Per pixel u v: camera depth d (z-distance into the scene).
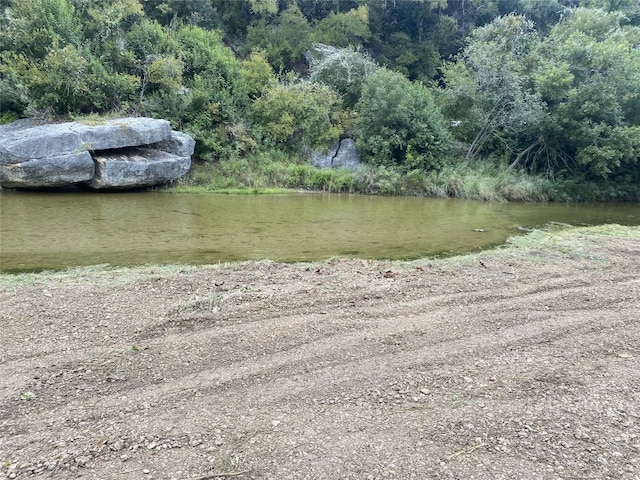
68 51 15.02
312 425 2.86
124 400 3.07
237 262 6.93
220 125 18.61
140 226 9.54
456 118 22.52
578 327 4.51
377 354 3.84
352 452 2.60
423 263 6.99
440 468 2.48
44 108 15.48
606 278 6.24
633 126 18.58
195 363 3.59
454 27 34.94
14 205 11.53
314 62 23.77
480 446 2.67
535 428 2.85
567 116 19.03
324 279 5.91
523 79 20.11
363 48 30.59
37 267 6.33
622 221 13.12
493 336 4.25
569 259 7.27
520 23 20.64
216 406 3.04
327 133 20.33
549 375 3.53
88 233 8.65
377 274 6.23
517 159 20.59
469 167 20.16
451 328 4.41
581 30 25.23
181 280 5.66
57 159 13.28
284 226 10.28
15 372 3.34
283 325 4.34
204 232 9.23
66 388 3.18
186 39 20.27
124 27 19.62
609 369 3.66
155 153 15.50
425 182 18.44
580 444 2.70
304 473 2.43
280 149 19.98
